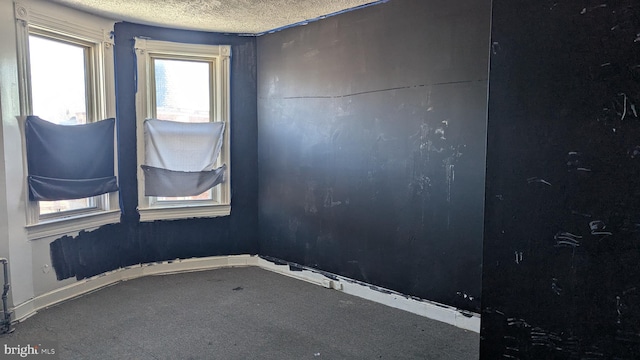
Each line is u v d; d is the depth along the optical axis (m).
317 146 3.80
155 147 4.02
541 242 1.53
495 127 1.59
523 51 1.51
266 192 4.33
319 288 3.77
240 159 4.36
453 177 2.91
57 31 3.24
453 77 2.87
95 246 3.66
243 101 4.32
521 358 1.59
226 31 4.15
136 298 3.47
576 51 1.42
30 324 2.93
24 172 3.01
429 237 3.07
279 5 3.32
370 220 3.44
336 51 3.57
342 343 2.71
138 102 3.94
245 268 4.38
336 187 3.67
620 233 1.39
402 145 3.18
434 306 3.07
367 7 3.32
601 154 1.40
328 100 3.68
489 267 1.64
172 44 4.03
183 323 2.99
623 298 1.40
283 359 2.50
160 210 4.10
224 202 4.36
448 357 2.53
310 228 3.93
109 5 3.31
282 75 4.05
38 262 3.14
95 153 3.59
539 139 1.51
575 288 1.48
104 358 2.48
